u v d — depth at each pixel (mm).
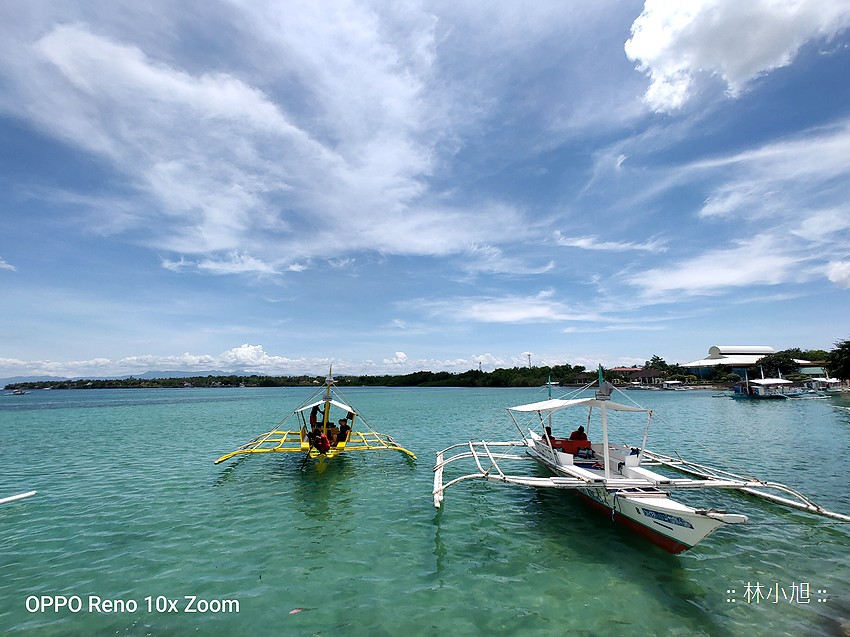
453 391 117000
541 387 122375
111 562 8258
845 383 70438
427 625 6211
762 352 122062
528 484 9820
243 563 8219
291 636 5934
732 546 8906
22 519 10750
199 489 13570
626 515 9719
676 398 68312
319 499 12445
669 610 6582
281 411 51438
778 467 16328
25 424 36594
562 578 7609
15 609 6570
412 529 10023
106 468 16984
